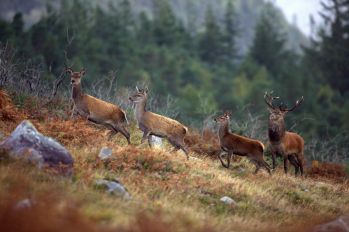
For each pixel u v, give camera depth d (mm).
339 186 35344
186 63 155875
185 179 27828
